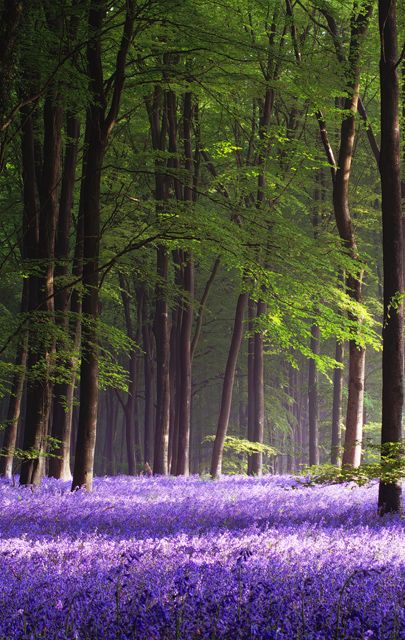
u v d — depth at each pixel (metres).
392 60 14.84
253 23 25.72
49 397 19.39
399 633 4.70
